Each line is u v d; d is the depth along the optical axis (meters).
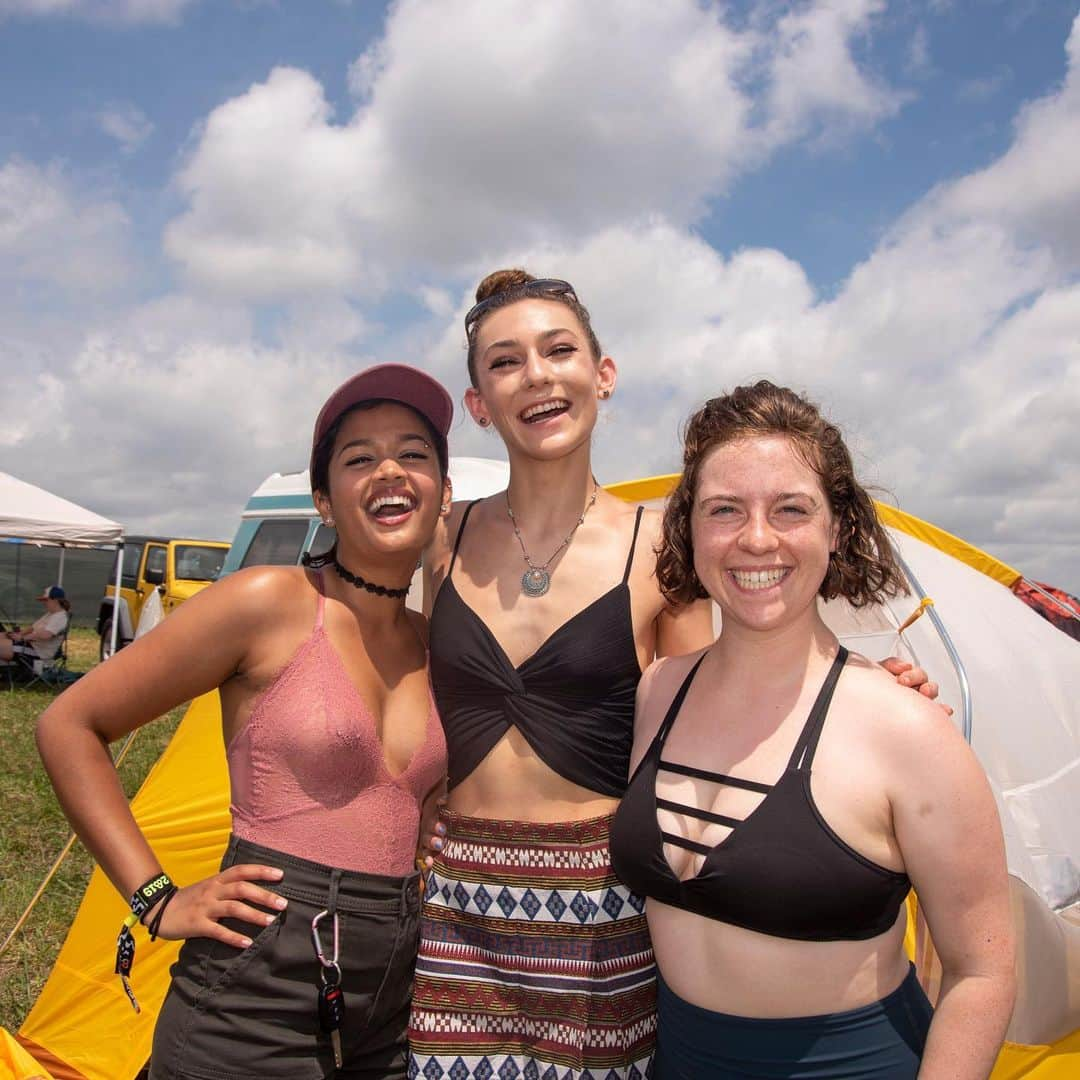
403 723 1.12
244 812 1.06
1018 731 1.89
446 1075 1.10
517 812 1.14
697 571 0.99
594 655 1.13
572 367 1.21
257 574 1.08
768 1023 0.88
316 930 1.01
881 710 0.88
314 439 1.14
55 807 3.53
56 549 11.63
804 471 0.94
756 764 0.91
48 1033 1.96
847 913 0.85
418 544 1.11
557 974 1.09
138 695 1.04
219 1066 1.00
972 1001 0.83
